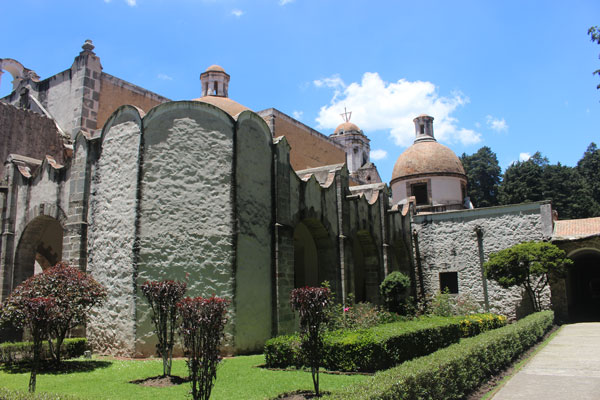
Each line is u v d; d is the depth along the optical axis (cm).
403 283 1852
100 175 1384
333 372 987
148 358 1178
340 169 1905
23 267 1634
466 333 1549
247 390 823
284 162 1545
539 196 4672
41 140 1864
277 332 1384
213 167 1337
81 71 1914
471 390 819
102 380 920
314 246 2003
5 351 1129
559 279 2166
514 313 2284
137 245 1244
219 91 2300
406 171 3397
